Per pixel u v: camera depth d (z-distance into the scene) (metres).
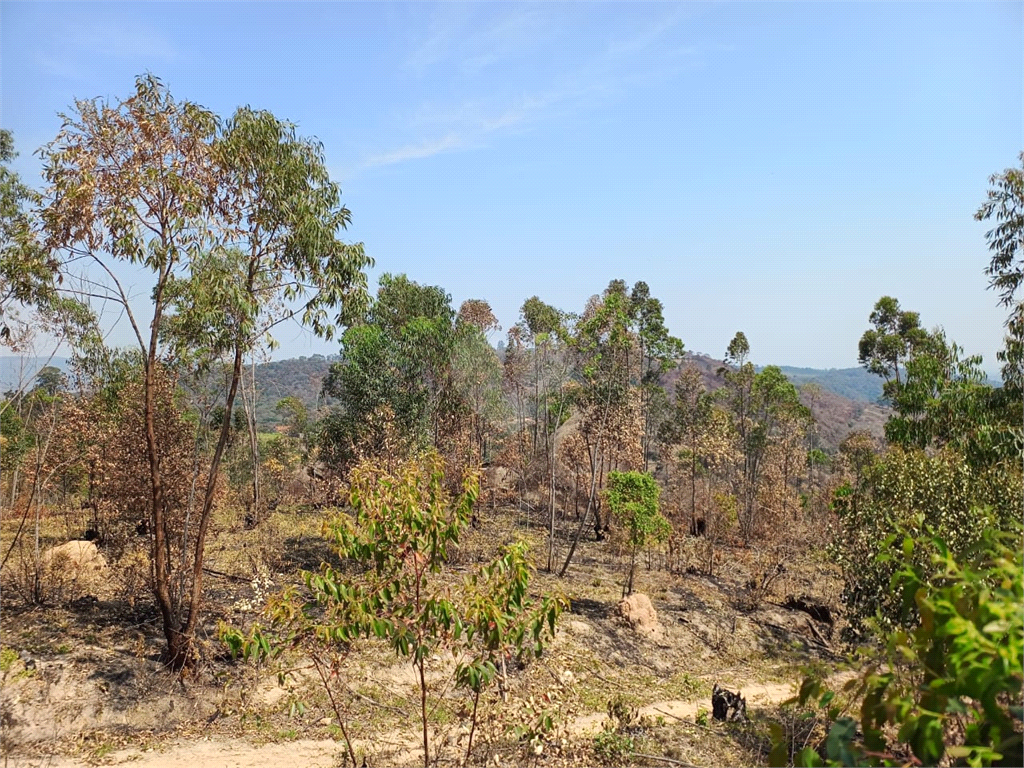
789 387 34.81
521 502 31.19
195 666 10.87
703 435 29.94
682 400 40.28
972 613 2.46
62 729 9.11
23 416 16.66
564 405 24.69
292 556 19.12
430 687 11.58
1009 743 2.10
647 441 38.09
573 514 31.67
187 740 9.31
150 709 9.80
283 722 9.99
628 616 16.19
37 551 13.65
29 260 9.64
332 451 22.53
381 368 21.45
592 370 22.44
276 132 10.99
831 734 2.62
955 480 10.58
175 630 10.88
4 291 10.87
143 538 15.98
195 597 11.02
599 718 10.82
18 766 8.27
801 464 33.25
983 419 13.35
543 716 7.79
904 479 11.15
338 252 11.50
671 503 30.56
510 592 5.82
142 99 9.92
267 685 10.92
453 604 5.81
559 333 23.27
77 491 21.22
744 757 9.21
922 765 2.32
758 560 20.98
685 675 14.02
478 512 27.02
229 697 10.46
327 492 23.00
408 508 5.80
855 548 11.82
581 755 8.31
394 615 5.94
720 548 26.05
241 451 27.61
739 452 31.81
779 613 18.64
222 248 10.77
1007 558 2.57
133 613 13.34
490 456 35.00
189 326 10.61
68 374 15.29
